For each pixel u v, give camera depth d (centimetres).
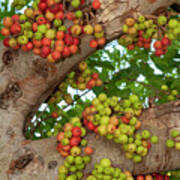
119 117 317
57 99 437
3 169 324
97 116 310
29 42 314
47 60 321
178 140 314
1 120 336
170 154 319
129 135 307
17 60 332
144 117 338
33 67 326
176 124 325
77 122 329
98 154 324
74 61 333
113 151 325
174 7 359
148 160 321
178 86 494
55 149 338
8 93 336
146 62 559
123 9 312
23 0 375
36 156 331
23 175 321
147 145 311
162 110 340
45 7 309
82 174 317
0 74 334
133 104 336
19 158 329
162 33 335
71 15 304
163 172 381
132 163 322
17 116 347
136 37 345
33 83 337
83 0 320
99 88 512
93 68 572
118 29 321
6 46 325
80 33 315
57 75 338
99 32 310
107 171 300
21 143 341
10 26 308
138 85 610
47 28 309
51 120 529
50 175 320
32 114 378
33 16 313
